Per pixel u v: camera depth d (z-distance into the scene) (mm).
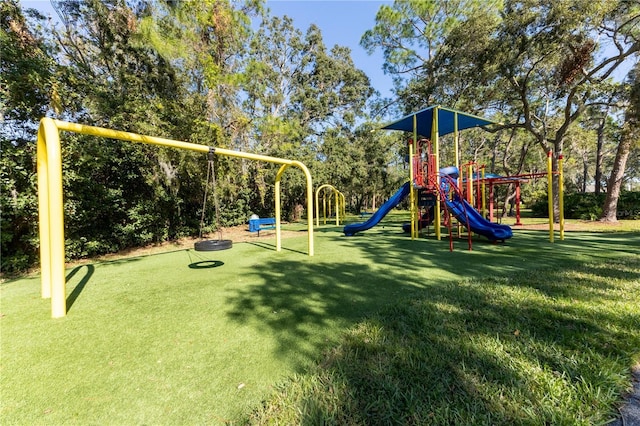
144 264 5340
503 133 19703
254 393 1591
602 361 1748
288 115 19719
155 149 7188
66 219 5770
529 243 6629
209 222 10227
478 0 11609
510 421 1303
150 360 1983
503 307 2643
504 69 10305
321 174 15336
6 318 2797
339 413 1393
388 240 7867
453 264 4691
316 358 1925
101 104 6230
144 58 7961
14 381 1777
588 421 1291
